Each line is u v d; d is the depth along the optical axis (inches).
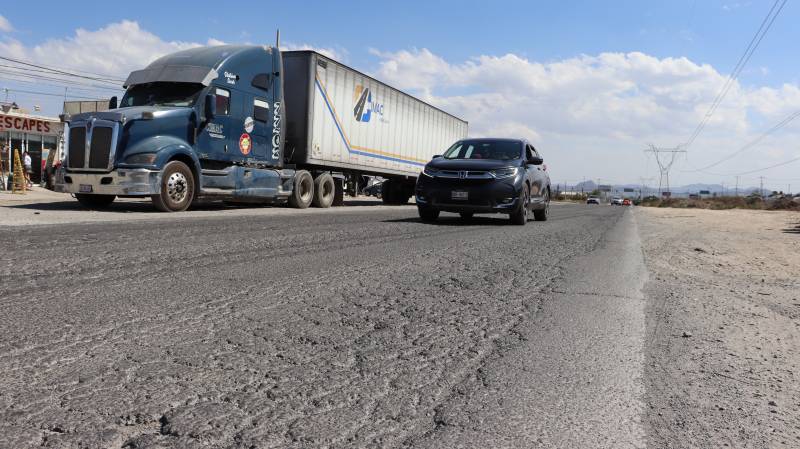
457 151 463.2
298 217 436.1
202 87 468.1
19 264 176.7
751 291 191.0
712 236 450.0
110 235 259.6
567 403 83.0
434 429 71.9
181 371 86.9
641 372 99.0
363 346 105.2
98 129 420.2
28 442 62.8
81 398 75.1
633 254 284.2
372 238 291.3
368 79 737.6
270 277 169.3
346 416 74.1
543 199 518.3
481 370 95.6
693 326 135.6
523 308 144.5
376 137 770.8
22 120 1009.5
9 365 86.4
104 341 100.0
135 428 67.4
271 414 73.3
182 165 448.8
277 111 561.6
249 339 105.7
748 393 91.0
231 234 283.7
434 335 115.5
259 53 534.0
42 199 589.6
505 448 67.8
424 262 214.4
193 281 158.4
